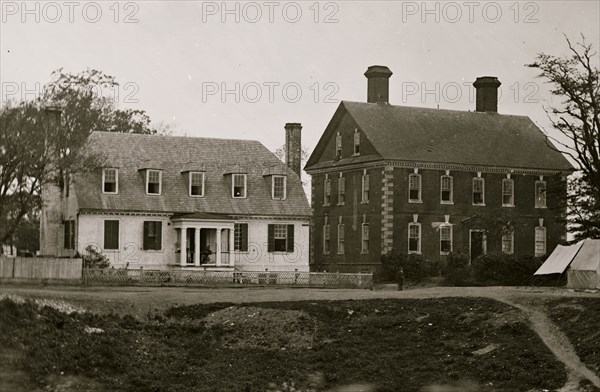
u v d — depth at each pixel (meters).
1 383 42.06
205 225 71.69
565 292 58.22
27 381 42.81
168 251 72.19
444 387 45.28
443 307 53.44
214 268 72.06
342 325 51.88
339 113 85.75
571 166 86.88
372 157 80.88
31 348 44.72
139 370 45.47
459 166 82.44
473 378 45.91
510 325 50.16
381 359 48.25
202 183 74.12
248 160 77.62
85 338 46.78
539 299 52.91
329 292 58.44
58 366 44.28
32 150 65.31
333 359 48.22
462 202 82.69
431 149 82.25
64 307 49.50
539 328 49.62
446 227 81.62
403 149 81.06
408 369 47.25
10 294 49.03
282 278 72.31
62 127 69.06
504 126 88.56
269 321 51.47
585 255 61.22
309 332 50.72
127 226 70.94
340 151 85.75
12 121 65.62
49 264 62.88
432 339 50.12
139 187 72.38
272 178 76.25
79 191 69.94
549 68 76.44
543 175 86.12
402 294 56.69
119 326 49.22
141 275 66.50
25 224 88.88
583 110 75.50
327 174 87.19
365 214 81.81
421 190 81.12
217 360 47.75
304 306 53.34
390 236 79.62
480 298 54.12
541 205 85.88
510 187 84.81
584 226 75.56
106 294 53.12
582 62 76.00
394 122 84.25
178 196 73.38
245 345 49.41
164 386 44.38
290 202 76.31
